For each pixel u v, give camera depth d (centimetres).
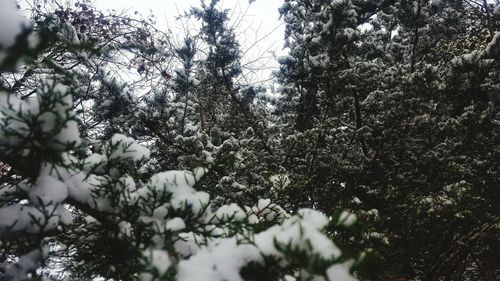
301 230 123
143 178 204
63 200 164
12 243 172
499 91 507
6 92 141
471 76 513
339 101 629
